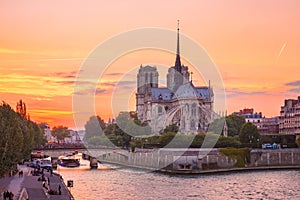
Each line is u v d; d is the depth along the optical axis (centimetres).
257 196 19912
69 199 17625
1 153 17238
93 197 19450
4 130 18050
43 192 18762
